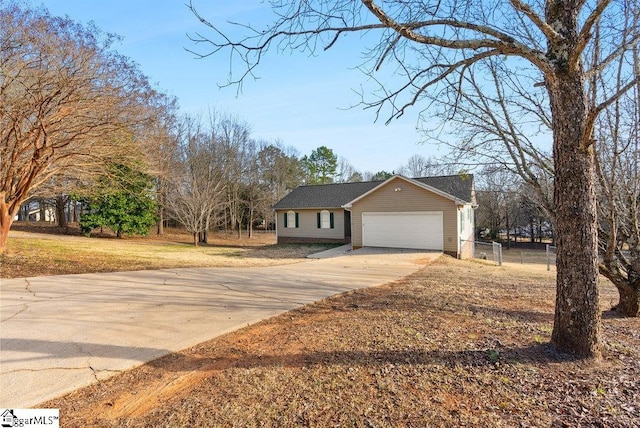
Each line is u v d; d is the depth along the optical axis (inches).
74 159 480.7
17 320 201.5
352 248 749.3
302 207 972.6
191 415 105.7
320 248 829.8
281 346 162.4
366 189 964.0
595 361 133.5
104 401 114.7
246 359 148.2
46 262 410.9
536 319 198.1
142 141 508.4
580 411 102.7
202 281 339.6
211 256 673.0
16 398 115.4
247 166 1301.7
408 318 202.2
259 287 313.1
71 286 302.0
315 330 185.3
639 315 213.8
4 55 368.8
